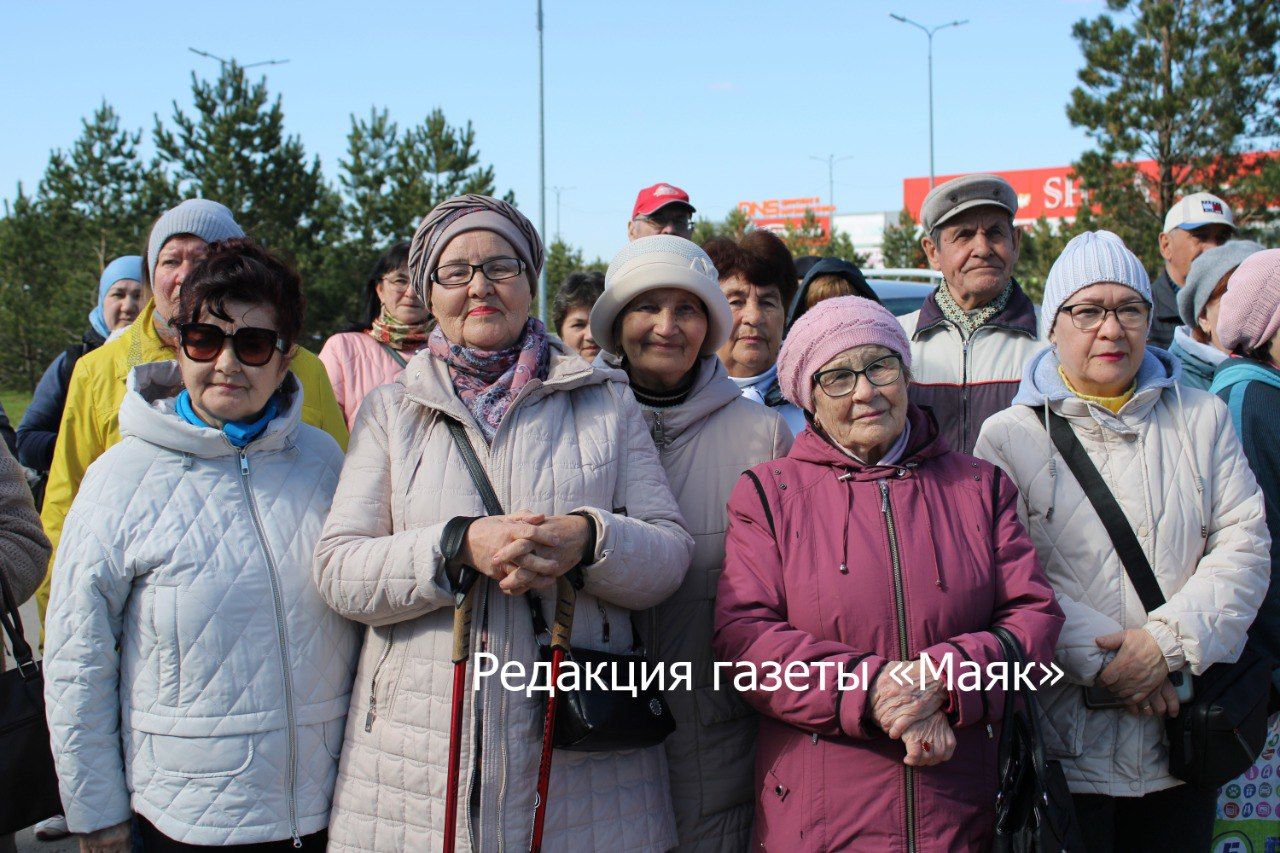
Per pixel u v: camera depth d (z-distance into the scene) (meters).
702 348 2.78
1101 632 2.52
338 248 25.92
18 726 2.43
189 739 2.23
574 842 2.23
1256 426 2.97
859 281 3.80
